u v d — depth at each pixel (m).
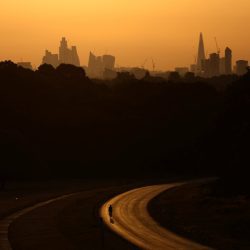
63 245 154.75
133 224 196.38
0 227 195.75
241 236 162.38
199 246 144.38
